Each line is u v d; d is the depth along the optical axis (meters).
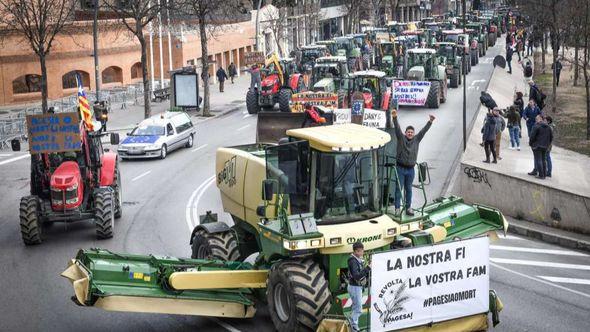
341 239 13.40
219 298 14.21
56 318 15.69
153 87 54.00
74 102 46.09
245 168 16.00
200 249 16.52
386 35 64.56
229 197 16.77
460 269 12.91
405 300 12.55
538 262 19.38
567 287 17.45
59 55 49.50
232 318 15.29
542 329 14.79
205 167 31.28
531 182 22.33
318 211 13.77
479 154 29.16
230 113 46.81
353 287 12.66
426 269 12.64
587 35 38.62
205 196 26.28
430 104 43.69
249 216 15.92
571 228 21.52
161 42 56.69
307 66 47.25
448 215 16.45
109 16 56.72
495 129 26.73
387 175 14.55
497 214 16.69
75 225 22.88
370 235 13.59
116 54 53.94
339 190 13.88
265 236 14.12
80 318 15.66
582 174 26.20
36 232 20.61
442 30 71.12
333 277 13.61
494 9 108.50
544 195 22.05
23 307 16.34
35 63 48.16
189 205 25.03
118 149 32.97
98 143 22.56
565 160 29.03
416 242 14.33
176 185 28.11
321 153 13.73
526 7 67.62
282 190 14.02
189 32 59.53
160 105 50.09
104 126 37.97
